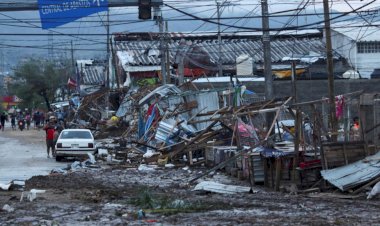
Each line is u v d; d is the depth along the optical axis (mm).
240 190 27641
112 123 73375
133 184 31328
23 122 104625
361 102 38312
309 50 82125
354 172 26250
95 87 108625
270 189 28859
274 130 38906
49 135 51125
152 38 87688
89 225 18469
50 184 31094
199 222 18656
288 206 22453
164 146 44625
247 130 37469
